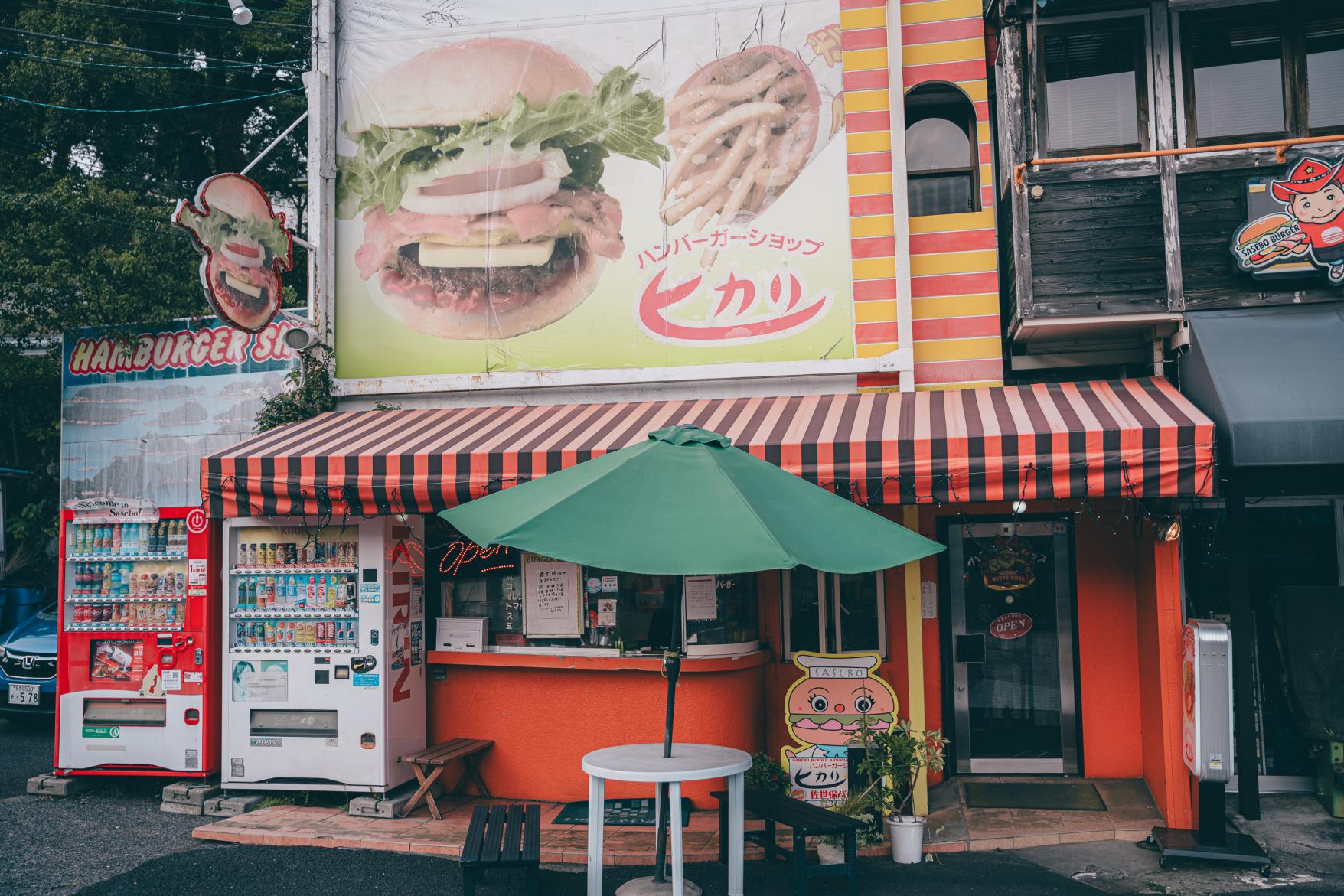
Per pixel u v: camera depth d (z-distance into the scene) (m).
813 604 8.80
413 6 9.66
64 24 13.88
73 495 9.49
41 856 7.21
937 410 7.84
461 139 9.49
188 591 8.61
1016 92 8.23
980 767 8.96
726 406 8.59
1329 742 7.66
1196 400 7.54
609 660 8.29
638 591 8.49
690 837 7.68
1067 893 6.44
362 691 8.13
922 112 9.28
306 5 15.82
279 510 7.95
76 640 8.81
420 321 9.45
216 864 7.05
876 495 7.12
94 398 9.52
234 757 8.28
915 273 8.92
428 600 8.94
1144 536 8.20
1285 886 6.45
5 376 13.47
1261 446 6.70
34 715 10.95
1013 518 9.02
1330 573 8.23
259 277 8.58
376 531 8.18
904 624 8.63
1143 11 8.26
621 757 6.12
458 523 5.64
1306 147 7.79
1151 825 7.60
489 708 8.66
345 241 9.64
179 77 15.20
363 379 9.47
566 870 7.06
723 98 9.12
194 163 16.38
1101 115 8.34
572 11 9.40
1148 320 7.95
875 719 7.78
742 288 8.98
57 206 10.76
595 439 7.72
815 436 7.34
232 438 9.21
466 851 5.84
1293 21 8.12
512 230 9.35
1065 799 8.23
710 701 8.22
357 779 8.10
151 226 11.22
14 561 14.43
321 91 9.59
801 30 9.05
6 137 14.40
